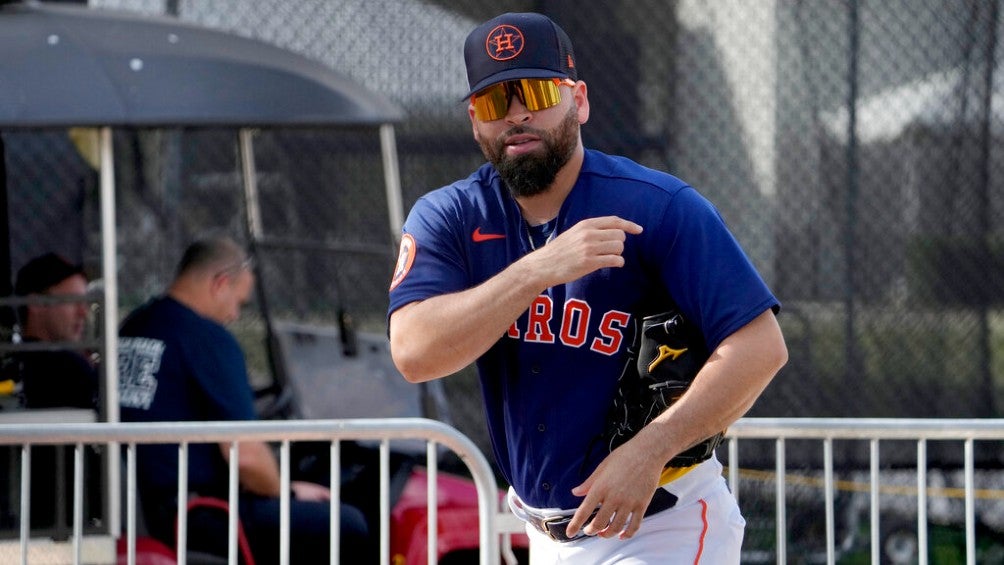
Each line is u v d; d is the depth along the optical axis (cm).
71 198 1712
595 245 811
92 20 1688
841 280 2291
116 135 2062
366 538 1697
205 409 1694
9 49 1565
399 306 894
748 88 2291
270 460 1675
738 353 849
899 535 2245
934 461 2267
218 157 2116
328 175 2136
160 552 1578
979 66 2297
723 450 2259
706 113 2292
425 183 2195
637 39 2280
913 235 2295
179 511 1290
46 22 1661
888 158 2295
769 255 2291
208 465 1661
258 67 1655
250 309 2083
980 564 2239
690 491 930
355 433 1305
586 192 891
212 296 1741
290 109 1636
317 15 2198
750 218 2294
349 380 2000
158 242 2089
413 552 1652
